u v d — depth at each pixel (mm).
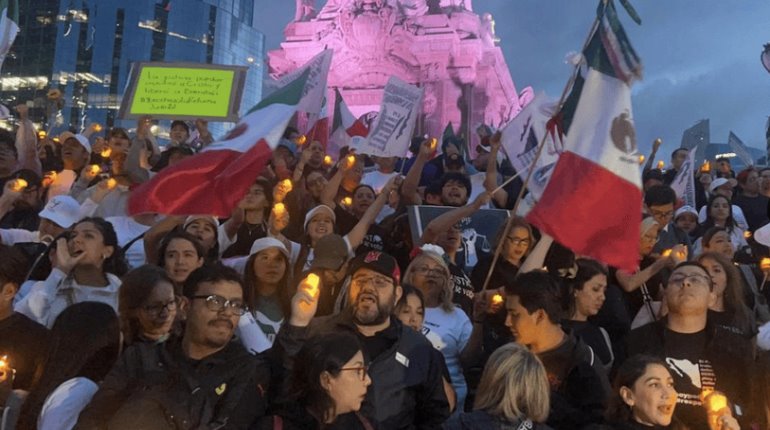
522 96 39031
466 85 43312
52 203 7504
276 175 10219
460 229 9031
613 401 4992
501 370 4590
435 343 6309
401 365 5074
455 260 8711
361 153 11336
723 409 4562
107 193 8266
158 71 9070
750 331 6062
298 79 6312
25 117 10625
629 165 5984
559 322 5555
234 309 4465
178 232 6086
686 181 13492
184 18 110938
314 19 45531
